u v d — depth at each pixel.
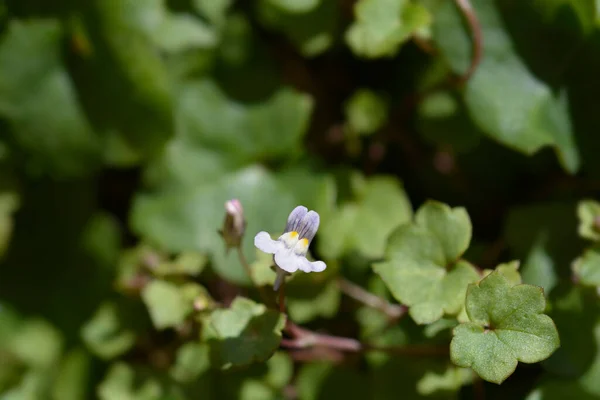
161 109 0.36
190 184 0.36
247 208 0.35
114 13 0.35
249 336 0.30
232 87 0.36
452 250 0.31
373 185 0.35
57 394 0.35
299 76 0.37
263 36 0.36
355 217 0.35
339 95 0.37
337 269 0.33
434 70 0.36
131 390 0.34
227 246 0.31
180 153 0.36
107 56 0.35
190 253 0.33
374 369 0.33
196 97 0.36
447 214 0.31
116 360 0.35
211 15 0.36
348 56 0.37
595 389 0.31
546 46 0.33
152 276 0.34
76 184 0.36
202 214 0.35
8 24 0.35
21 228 0.36
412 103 0.36
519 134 0.33
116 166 0.36
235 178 0.36
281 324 0.30
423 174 0.36
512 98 0.33
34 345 0.36
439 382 0.32
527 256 0.33
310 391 0.34
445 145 0.36
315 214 0.30
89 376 0.35
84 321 0.36
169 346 0.35
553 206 0.34
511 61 0.33
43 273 0.36
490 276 0.29
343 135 0.37
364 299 0.34
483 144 0.36
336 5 0.36
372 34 0.34
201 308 0.32
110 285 0.36
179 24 0.35
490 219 0.36
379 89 0.37
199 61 0.36
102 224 0.36
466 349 0.29
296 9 0.36
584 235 0.32
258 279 0.31
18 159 0.36
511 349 0.29
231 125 0.36
